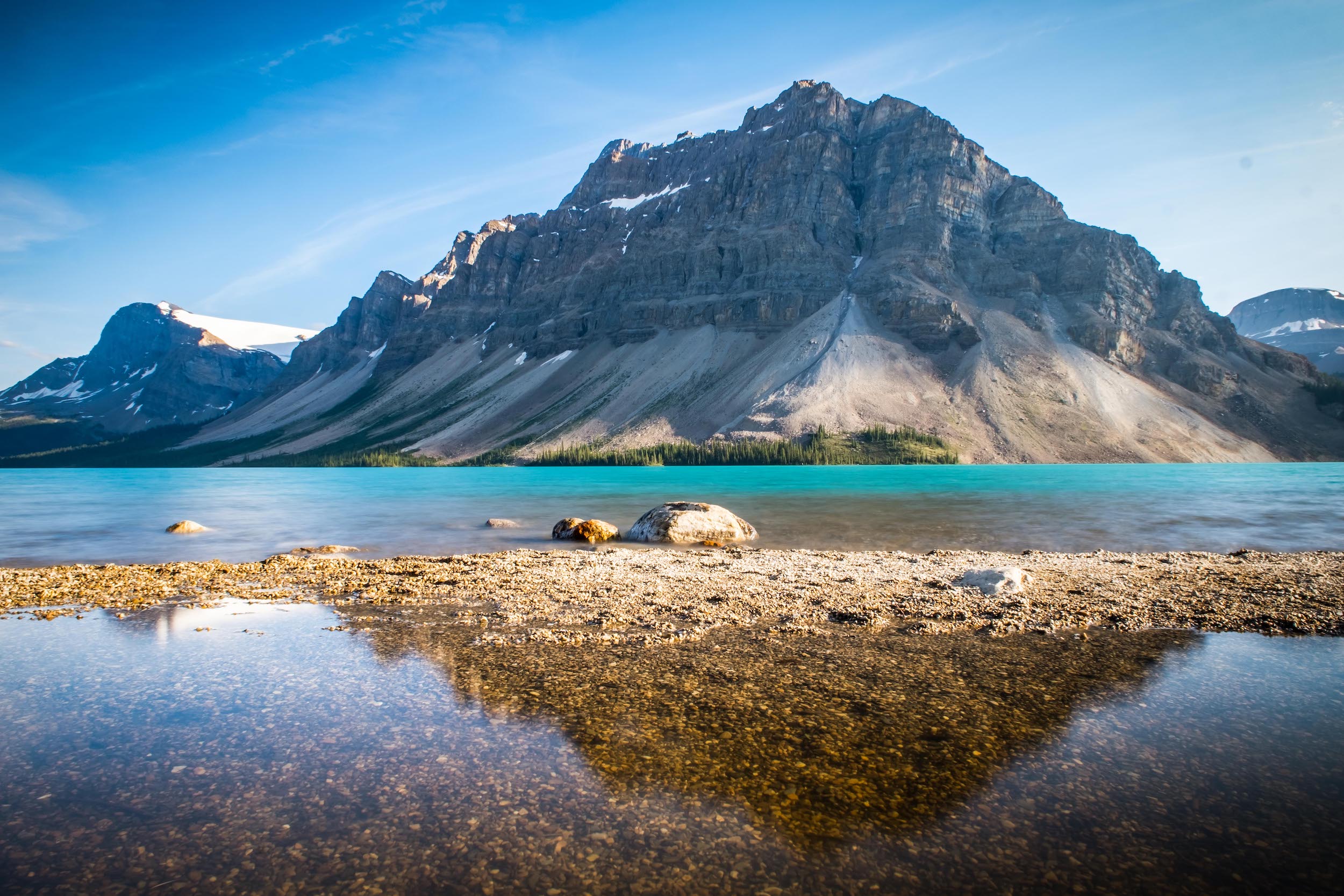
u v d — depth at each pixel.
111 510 54.34
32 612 18.17
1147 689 12.12
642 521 34.72
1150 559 26.22
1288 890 6.63
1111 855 7.23
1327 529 36.66
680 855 7.29
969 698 11.70
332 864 7.07
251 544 33.78
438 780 8.84
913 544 31.66
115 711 11.15
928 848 7.41
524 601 19.05
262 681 12.57
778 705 11.38
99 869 6.95
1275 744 9.88
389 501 61.31
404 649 14.59
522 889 6.68
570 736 10.18
